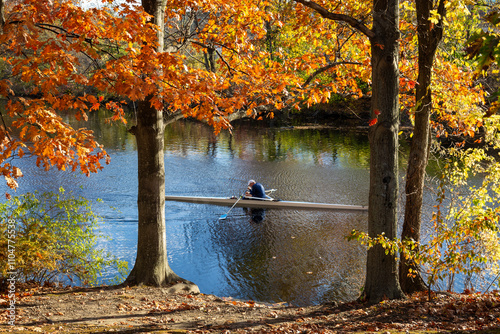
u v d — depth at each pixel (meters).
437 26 6.23
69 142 4.32
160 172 6.93
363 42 8.61
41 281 7.02
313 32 8.80
